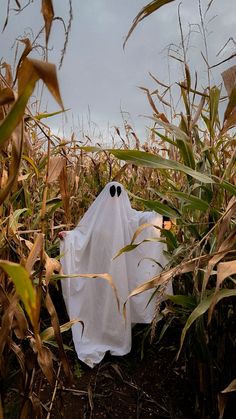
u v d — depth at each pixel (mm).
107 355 2734
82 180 3744
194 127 1891
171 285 2520
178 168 1352
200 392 1960
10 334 1378
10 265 707
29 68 725
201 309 1331
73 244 2709
